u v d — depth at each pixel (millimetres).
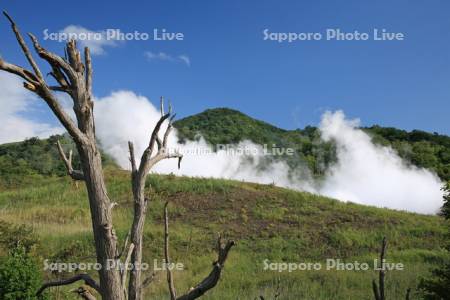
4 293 7277
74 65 2516
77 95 2455
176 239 20031
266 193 27891
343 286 13445
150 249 18531
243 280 14547
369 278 14117
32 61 2242
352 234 21344
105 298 2357
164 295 12680
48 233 19234
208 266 16531
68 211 23938
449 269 7918
